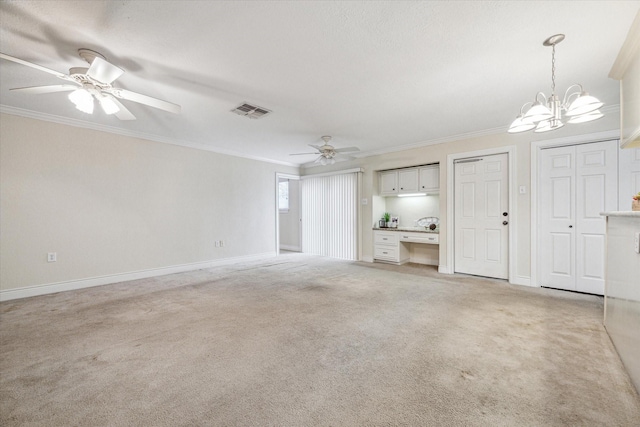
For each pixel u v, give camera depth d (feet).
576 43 6.66
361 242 19.35
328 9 5.59
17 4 5.30
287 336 7.50
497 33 6.35
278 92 9.42
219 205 17.74
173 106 8.35
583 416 4.51
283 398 5.03
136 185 14.12
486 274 13.89
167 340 7.28
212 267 17.06
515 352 6.56
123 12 5.60
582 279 11.30
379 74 8.21
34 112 11.12
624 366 5.86
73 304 10.12
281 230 25.64
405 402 4.90
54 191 11.70
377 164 18.37
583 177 11.26
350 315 8.98
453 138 14.64
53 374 5.75
